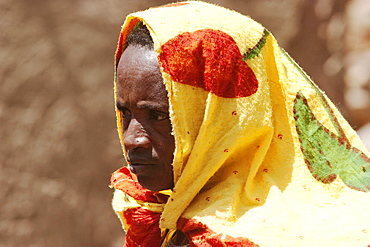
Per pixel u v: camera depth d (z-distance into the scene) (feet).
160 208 26.63
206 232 23.27
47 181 104.53
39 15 107.55
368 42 126.62
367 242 22.62
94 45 107.65
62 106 106.22
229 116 24.59
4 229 102.83
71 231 104.53
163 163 24.73
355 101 119.85
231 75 24.75
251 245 22.54
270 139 25.03
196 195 25.16
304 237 22.81
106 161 106.52
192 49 24.29
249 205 24.14
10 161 104.17
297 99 25.89
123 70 24.85
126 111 25.34
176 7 25.85
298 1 108.99
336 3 109.40
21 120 104.99
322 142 25.62
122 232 106.42
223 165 25.29
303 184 24.72
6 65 105.60
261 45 25.67
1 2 107.65
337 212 23.80
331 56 110.01
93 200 105.91
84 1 108.88
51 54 106.73
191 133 24.36
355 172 25.21
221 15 25.64
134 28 26.61
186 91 24.17
